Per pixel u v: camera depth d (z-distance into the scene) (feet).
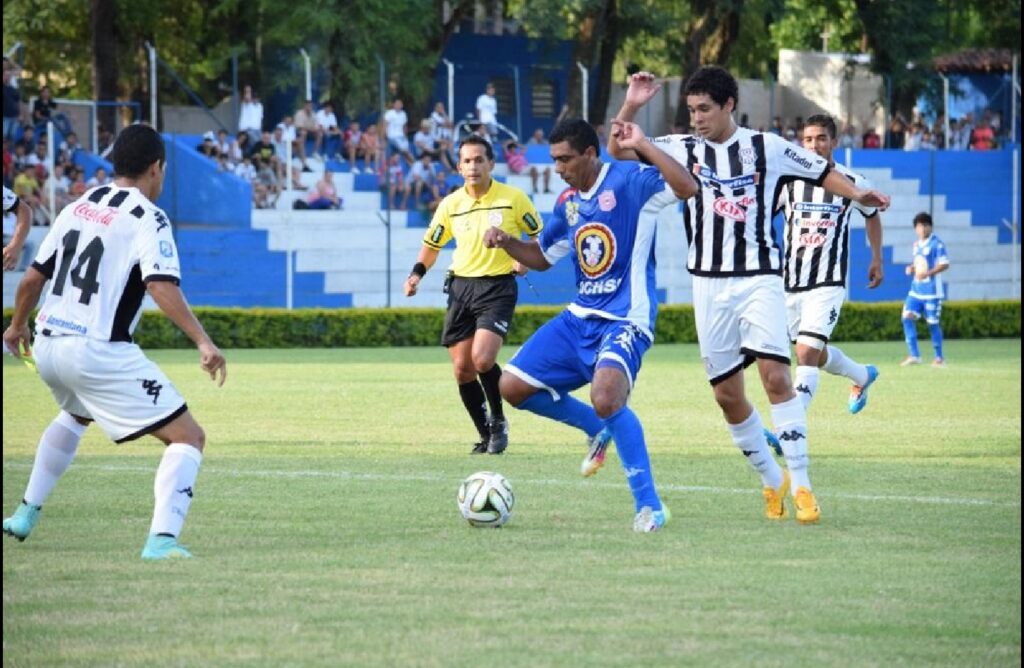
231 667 43.24
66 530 67.05
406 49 334.44
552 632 47.24
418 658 44.04
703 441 106.83
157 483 60.59
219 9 329.72
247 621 48.73
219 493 80.02
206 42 360.07
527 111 372.79
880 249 103.86
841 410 131.23
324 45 325.21
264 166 302.86
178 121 335.06
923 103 411.13
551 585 54.54
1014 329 294.25
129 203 60.64
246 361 207.72
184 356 219.61
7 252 91.61
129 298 60.59
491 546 63.00
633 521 70.28
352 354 228.43
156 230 60.23
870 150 346.33
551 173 321.52
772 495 71.87
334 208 301.63
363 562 59.11
